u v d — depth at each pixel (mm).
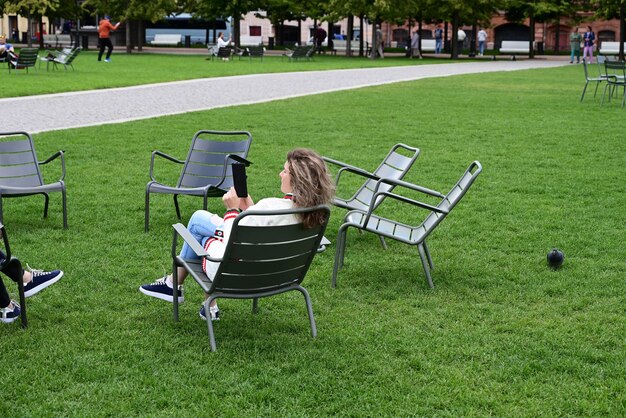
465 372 5008
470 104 20922
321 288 6582
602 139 15094
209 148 8961
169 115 17438
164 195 9930
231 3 50875
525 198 10062
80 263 7082
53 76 27016
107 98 20688
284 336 5504
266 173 11398
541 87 26500
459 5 47156
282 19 55938
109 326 5629
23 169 8664
